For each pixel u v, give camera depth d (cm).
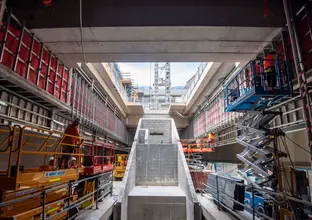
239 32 769
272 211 636
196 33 777
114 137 2475
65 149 701
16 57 684
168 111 3119
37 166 992
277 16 749
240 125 859
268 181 702
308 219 550
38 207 504
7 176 423
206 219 789
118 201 797
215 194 871
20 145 438
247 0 762
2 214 430
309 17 661
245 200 810
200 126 2655
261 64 702
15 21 719
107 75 1672
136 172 1230
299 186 586
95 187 888
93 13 754
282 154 683
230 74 1566
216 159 2225
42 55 838
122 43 843
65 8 757
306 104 628
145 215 914
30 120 887
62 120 1180
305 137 795
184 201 928
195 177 1237
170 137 2062
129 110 2956
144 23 741
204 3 756
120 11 754
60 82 1005
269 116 774
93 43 845
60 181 585
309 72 623
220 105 1841
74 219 680
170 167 1245
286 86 669
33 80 791
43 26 746
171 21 742
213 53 922
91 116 1578
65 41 830
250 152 816
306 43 684
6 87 721
